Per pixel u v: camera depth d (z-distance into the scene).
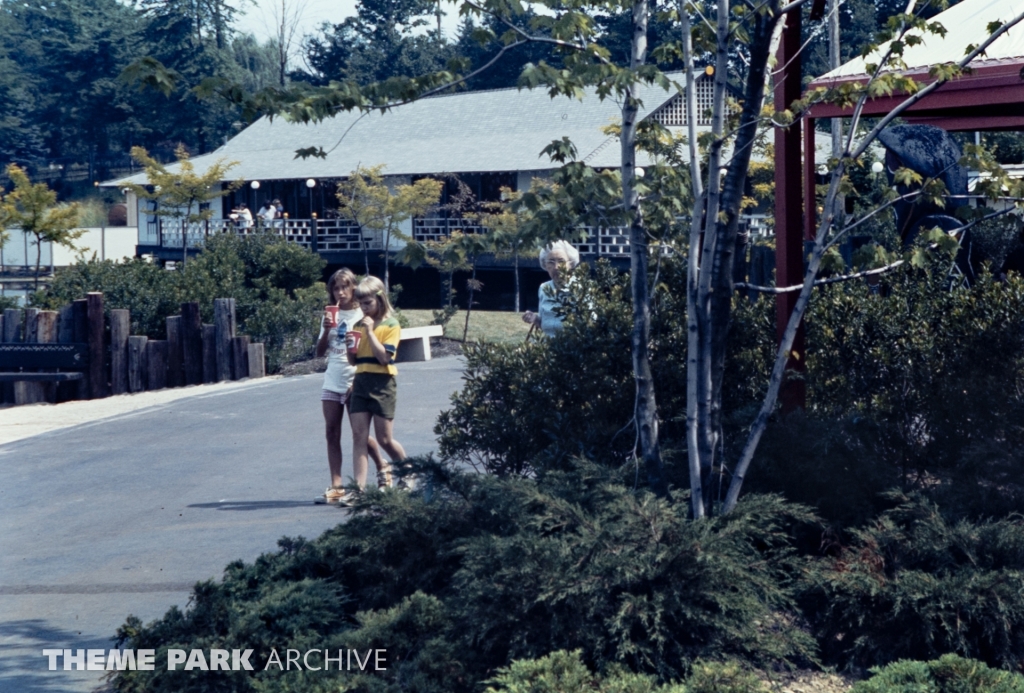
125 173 104.25
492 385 7.10
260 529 7.74
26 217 30.66
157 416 13.93
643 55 5.98
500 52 5.65
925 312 6.77
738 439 6.17
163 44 90.75
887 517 5.32
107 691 4.89
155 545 7.43
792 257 6.64
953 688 3.91
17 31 122.94
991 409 6.33
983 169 5.79
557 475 5.77
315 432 12.09
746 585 4.69
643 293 5.91
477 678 4.47
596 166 34.94
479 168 37.81
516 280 32.38
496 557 4.68
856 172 19.00
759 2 5.54
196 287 19.83
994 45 7.97
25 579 6.76
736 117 5.99
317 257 24.58
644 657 4.37
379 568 5.55
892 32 5.44
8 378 17.50
